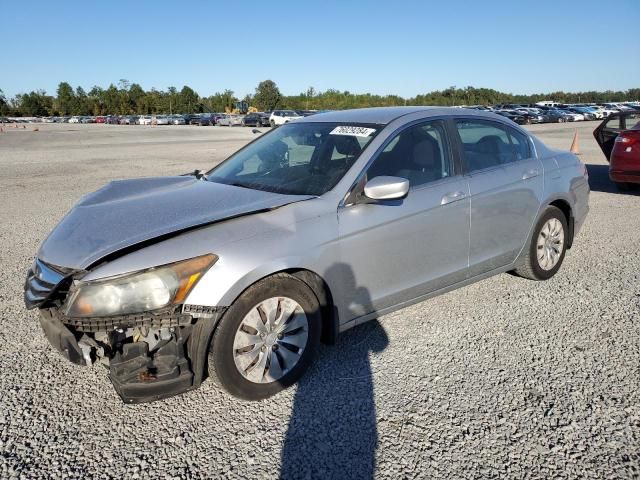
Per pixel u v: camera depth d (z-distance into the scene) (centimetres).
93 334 275
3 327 395
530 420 274
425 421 276
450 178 377
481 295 445
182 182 405
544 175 444
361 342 365
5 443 262
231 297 271
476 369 327
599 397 294
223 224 286
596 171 1195
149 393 263
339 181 326
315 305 308
